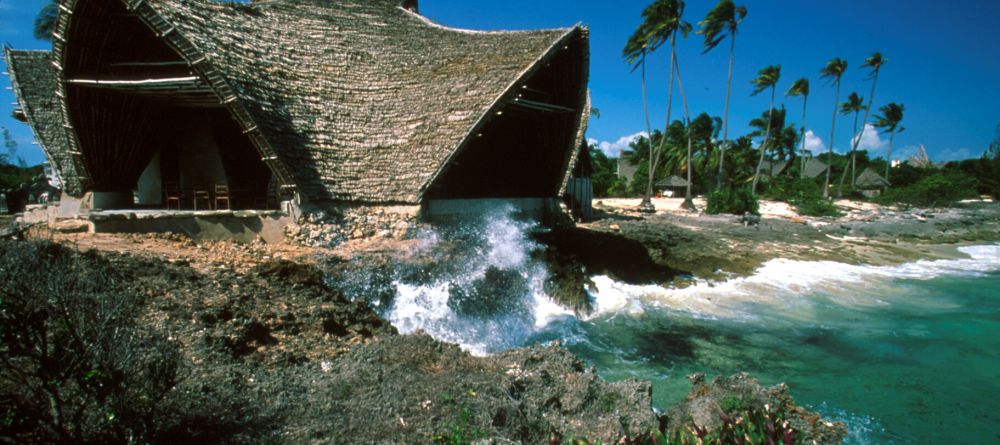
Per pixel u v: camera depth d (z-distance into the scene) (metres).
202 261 9.59
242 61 13.78
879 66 63.34
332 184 13.73
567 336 12.26
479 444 4.89
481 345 11.29
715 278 18.20
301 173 13.29
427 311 11.51
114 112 14.65
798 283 18.08
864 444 7.43
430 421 5.36
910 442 7.51
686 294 16.16
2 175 35.34
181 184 17.03
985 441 7.54
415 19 20.69
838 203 55.03
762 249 23.34
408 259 12.09
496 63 15.90
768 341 12.09
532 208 21.64
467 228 17.06
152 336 6.23
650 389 6.39
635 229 26.48
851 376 10.00
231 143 16.14
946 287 18.12
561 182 21.97
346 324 8.50
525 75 15.03
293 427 5.20
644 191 66.75
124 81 13.02
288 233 12.81
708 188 65.81
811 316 14.26
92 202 15.43
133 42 13.88
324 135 14.41
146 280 7.95
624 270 17.81
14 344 4.00
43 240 6.86
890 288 17.84
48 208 17.56
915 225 32.72
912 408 8.61
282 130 13.45
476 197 20.16
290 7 18.23
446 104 15.26
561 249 17.97
